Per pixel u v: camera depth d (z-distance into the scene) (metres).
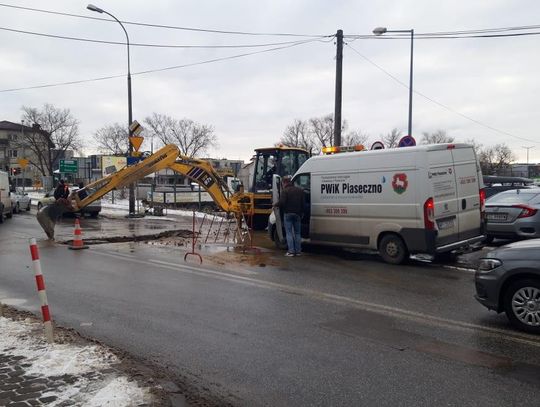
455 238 10.29
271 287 8.38
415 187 9.98
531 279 5.77
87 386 4.09
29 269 10.19
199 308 7.03
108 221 22.64
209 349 5.33
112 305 7.21
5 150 91.19
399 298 7.55
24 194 30.28
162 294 7.90
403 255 10.38
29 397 3.88
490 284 6.00
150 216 25.34
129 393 3.96
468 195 10.62
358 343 5.50
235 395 4.20
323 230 11.85
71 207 15.71
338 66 19.50
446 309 6.91
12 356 4.77
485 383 4.40
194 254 11.93
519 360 4.95
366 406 3.99
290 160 18.33
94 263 10.90
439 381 4.45
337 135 19.47
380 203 10.62
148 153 21.22
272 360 5.00
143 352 5.24
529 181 27.72
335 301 7.39
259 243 14.52
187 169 17.23
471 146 10.86
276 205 12.34
